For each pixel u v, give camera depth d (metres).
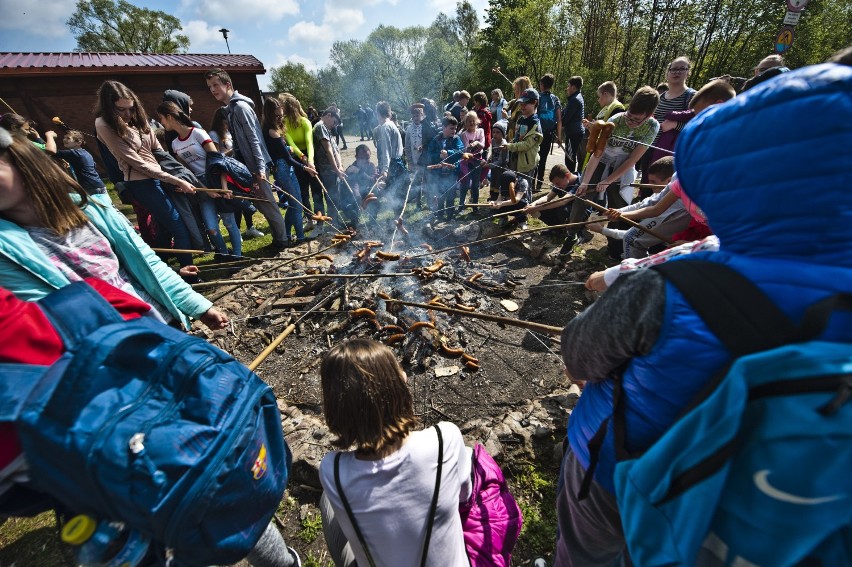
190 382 1.08
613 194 4.46
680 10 18.64
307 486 2.23
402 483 1.23
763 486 0.67
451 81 41.81
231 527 1.13
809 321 0.65
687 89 5.30
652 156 5.18
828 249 0.69
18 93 10.23
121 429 0.93
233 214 4.85
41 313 1.01
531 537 1.98
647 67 20.25
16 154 1.32
